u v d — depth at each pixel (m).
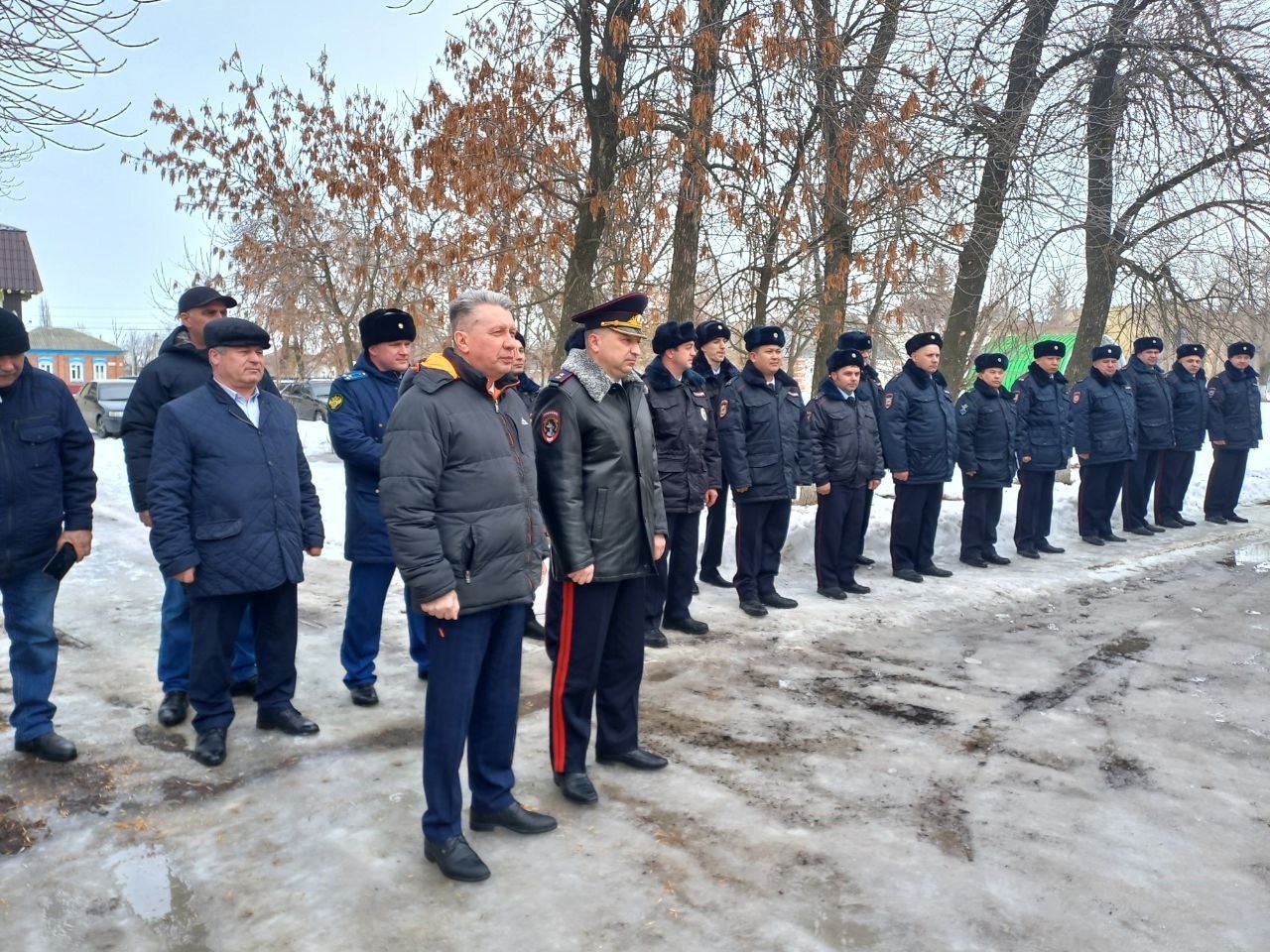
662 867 2.90
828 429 6.47
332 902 2.69
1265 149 9.99
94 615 5.80
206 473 3.60
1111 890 2.80
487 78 8.55
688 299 9.42
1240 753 3.91
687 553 5.64
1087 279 12.19
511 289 10.28
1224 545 9.05
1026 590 6.96
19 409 3.49
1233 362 10.45
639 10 8.40
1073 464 13.87
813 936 2.54
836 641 5.55
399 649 5.19
